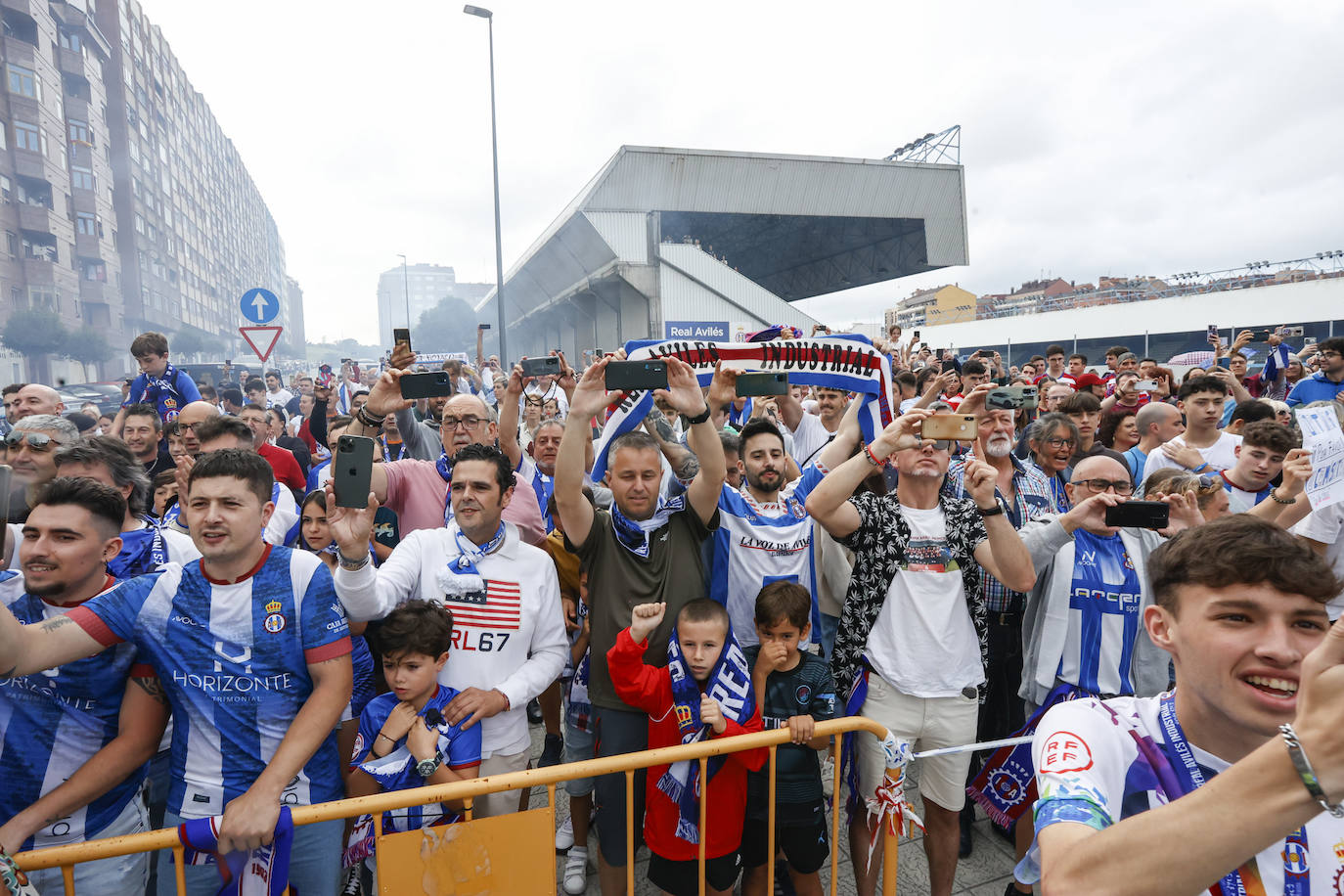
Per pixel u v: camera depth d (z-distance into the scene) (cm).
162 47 7044
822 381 348
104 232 5097
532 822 193
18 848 178
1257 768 77
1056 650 278
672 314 2553
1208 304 2644
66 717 196
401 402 312
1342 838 108
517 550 263
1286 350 880
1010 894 272
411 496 366
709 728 243
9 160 3950
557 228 2894
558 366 450
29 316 3612
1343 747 72
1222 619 106
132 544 248
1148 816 85
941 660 258
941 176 2847
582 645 337
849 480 260
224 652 194
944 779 261
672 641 259
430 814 227
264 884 179
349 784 232
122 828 207
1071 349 3161
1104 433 567
